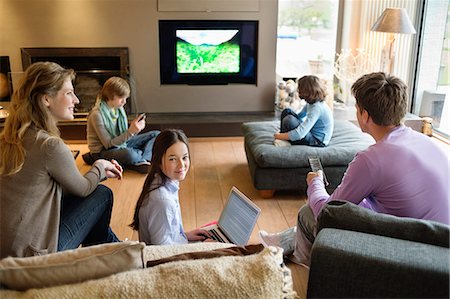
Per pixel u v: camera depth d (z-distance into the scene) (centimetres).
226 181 387
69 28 513
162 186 210
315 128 357
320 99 356
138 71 530
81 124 490
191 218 321
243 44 534
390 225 153
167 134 209
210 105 548
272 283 122
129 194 360
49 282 122
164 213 205
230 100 548
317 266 142
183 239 223
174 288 120
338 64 557
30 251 191
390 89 186
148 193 209
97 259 126
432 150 186
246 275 122
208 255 141
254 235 296
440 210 181
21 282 121
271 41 530
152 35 520
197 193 362
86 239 242
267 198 354
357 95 195
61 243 207
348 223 157
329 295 144
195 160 439
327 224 159
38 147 191
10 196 190
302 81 355
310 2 559
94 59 528
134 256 129
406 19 464
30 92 193
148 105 543
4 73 511
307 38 567
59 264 124
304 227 240
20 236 190
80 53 519
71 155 202
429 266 133
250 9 518
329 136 359
